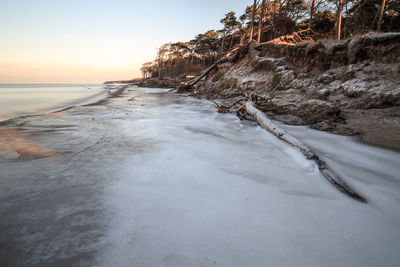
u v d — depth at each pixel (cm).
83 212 201
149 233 174
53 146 428
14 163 331
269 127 582
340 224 194
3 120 782
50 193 237
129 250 155
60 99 1833
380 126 563
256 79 1590
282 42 2003
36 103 1474
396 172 331
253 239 170
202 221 191
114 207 211
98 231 175
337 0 1897
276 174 310
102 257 148
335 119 673
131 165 326
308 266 144
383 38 902
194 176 290
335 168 343
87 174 290
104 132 564
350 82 874
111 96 2233
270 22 3294
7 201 217
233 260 148
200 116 892
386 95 698
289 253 156
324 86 1025
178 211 206
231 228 183
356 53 1002
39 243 159
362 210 221
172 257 149
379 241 173
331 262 149
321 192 259
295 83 1237
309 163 345
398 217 211
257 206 220
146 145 440
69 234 170
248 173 310
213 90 2116
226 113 973
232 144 471
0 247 154
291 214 207
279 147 453
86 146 430
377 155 409
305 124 695
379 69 866
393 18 2544
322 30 3070
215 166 330
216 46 7094
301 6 3083
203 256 151
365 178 308
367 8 2555
